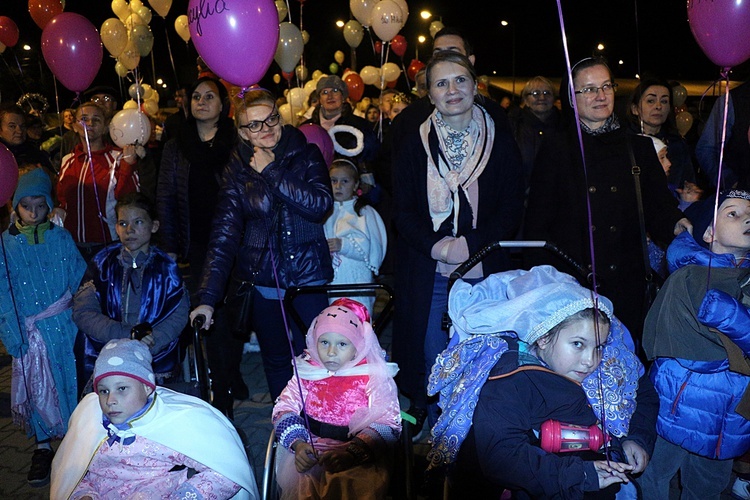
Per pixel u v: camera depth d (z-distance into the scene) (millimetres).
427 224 3617
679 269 2914
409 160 3641
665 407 2902
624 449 2508
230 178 3598
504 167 3586
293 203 3467
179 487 2625
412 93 9242
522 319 2461
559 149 3623
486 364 2506
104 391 2621
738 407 2783
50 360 3889
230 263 3543
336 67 14867
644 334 3021
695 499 3016
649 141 3623
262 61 3209
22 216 3916
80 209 4926
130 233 3488
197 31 3145
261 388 5031
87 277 3654
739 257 2887
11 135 5703
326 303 3742
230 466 2707
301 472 2775
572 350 2414
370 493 2660
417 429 3906
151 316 3490
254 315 3707
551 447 2398
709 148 4340
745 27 3078
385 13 7109
